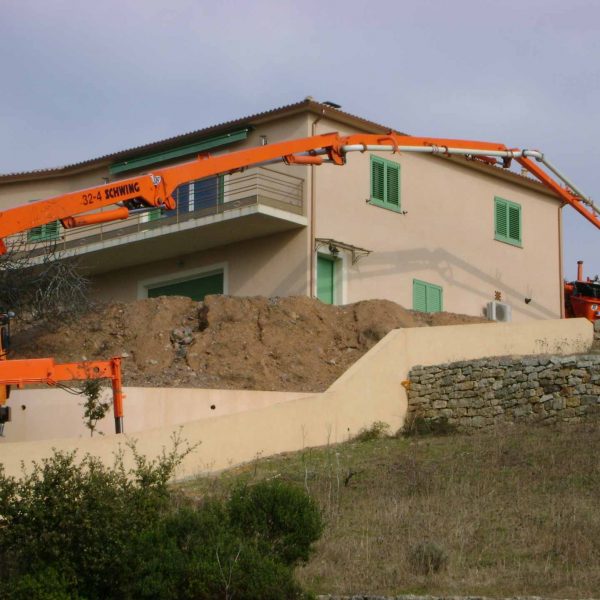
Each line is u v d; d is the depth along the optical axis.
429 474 31.89
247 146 51.94
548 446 33.97
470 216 57.91
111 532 24.59
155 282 55.34
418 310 53.84
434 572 25.05
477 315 57.22
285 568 24.03
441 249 55.97
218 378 43.34
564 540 26.00
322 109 50.34
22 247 52.88
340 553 26.28
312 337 46.34
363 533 27.66
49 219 33.53
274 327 46.03
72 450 31.34
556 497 29.23
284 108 50.47
